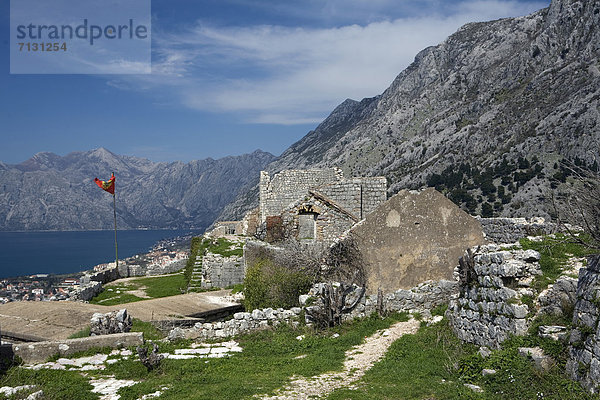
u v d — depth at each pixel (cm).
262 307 1989
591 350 924
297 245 2166
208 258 3316
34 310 2027
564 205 1500
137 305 2227
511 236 2369
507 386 1005
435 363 1262
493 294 1276
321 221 2517
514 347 1100
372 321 1770
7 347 1420
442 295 1872
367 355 1424
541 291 1209
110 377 1298
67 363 1399
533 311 1170
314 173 3712
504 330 1198
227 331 1716
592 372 909
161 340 1655
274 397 1080
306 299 1812
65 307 2078
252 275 2103
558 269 1373
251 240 2606
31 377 1273
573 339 988
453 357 1277
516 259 1262
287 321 1766
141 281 3947
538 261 1284
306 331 1717
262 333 1700
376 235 2041
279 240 2509
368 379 1185
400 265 2042
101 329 1641
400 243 2052
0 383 1223
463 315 1421
